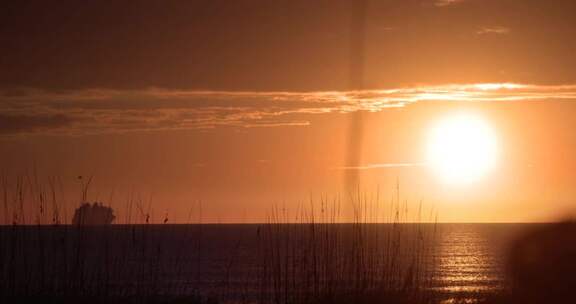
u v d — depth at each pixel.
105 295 36.72
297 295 36.03
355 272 36.03
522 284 40.06
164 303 40.31
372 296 34.50
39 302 34.06
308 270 36.16
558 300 35.88
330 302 33.66
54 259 36.50
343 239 36.81
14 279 35.50
